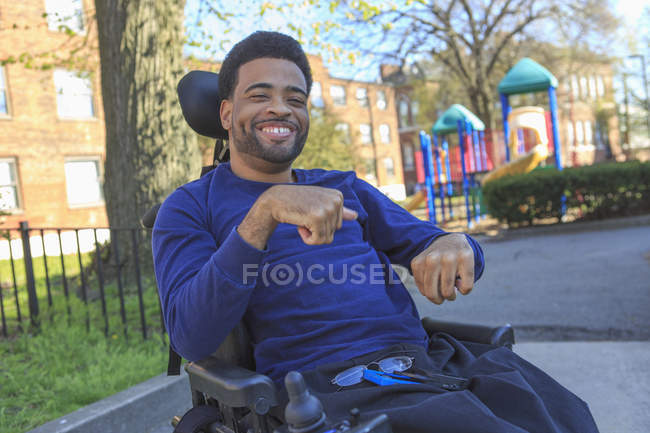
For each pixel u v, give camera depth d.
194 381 1.26
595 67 23.58
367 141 34.06
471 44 19.95
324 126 19.88
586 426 1.06
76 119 17.16
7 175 15.87
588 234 9.56
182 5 6.16
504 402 1.04
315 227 0.99
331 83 31.31
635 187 10.50
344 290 1.31
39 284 6.54
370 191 1.60
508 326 1.45
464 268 1.20
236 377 1.12
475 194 13.41
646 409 2.45
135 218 5.89
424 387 1.09
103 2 5.96
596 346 3.45
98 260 4.03
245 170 1.43
